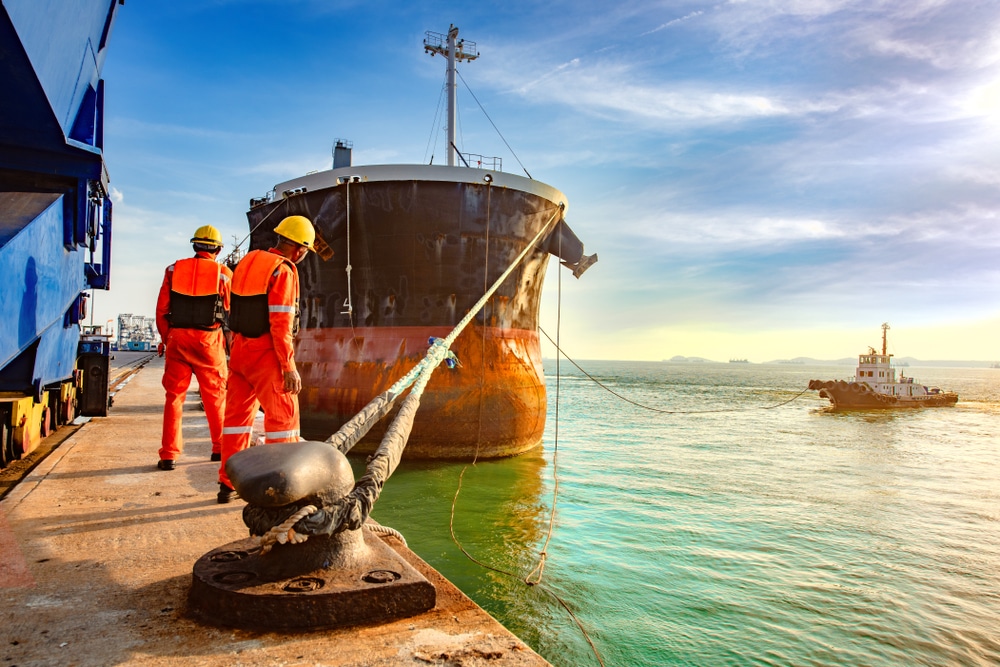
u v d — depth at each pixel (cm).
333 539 242
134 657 198
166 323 498
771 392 6844
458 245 1390
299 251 381
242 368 367
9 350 415
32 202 466
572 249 1623
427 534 856
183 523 358
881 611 670
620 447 1889
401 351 1387
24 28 319
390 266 1402
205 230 498
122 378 1880
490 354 1414
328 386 1453
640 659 531
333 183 1409
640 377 12425
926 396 5209
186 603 243
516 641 215
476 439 1388
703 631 595
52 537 330
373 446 1380
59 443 645
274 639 212
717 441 2181
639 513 1048
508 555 782
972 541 962
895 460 1920
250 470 221
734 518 1052
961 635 614
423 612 236
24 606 239
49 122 444
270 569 238
